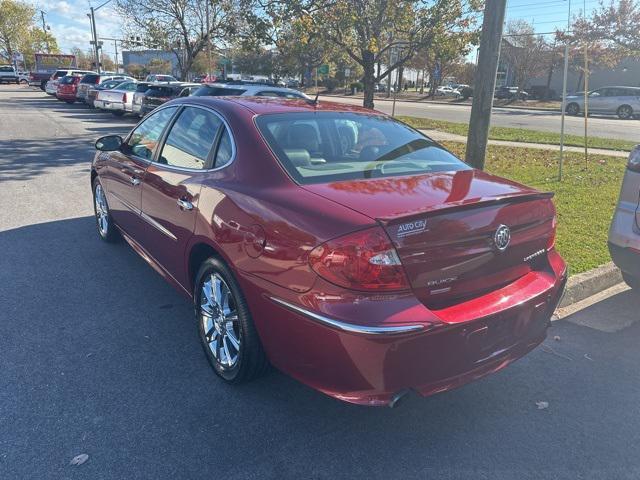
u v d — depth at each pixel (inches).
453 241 99.1
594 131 785.6
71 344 144.9
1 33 2716.5
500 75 2178.9
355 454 106.3
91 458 102.3
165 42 1122.7
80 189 331.0
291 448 107.4
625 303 183.0
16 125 679.1
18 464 100.0
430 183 115.6
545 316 120.6
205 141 139.8
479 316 100.0
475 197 106.8
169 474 99.1
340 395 99.1
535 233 117.6
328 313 93.1
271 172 116.6
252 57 2439.7
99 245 226.4
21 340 146.1
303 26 503.8
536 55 1809.8
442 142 558.3
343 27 506.9
